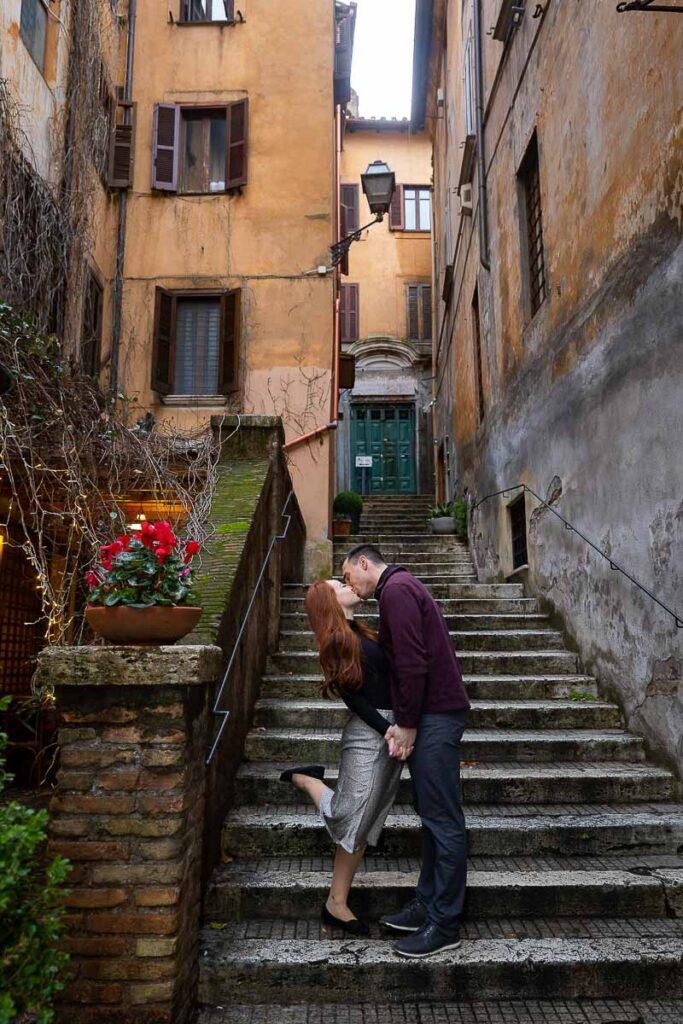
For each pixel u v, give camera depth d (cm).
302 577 886
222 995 311
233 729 426
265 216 1020
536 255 773
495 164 921
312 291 1003
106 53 993
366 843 332
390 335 1975
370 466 1923
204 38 1065
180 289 1006
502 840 394
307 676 569
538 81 720
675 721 444
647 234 475
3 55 695
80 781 282
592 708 519
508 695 562
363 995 311
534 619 687
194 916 306
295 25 1069
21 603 684
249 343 994
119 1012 268
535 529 736
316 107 1048
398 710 317
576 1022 299
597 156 561
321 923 346
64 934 232
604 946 324
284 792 430
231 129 1038
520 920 350
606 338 545
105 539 558
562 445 646
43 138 782
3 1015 202
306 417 978
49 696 512
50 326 779
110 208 1010
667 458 449
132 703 285
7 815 215
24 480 554
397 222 2033
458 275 1310
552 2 671
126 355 985
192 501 568
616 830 397
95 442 579
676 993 313
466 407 1204
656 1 453
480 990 312
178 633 298
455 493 1352
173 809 279
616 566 519
